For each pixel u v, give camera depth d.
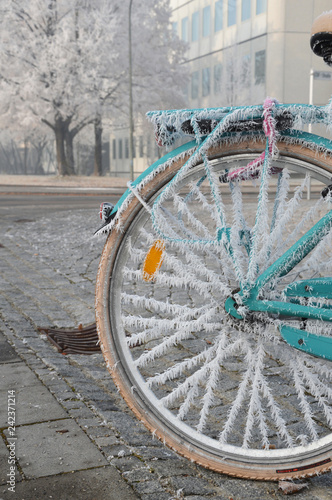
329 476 1.84
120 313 1.77
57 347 3.24
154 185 1.67
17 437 2.06
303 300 1.61
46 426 2.17
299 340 1.60
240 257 1.65
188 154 1.62
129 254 1.73
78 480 1.78
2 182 34.81
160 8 40.91
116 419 2.25
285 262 1.60
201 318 1.70
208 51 47.19
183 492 1.71
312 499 1.69
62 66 35.12
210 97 47.47
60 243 7.38
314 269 1.63
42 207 14.66
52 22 36.38
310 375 1.68
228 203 1.67
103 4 36.00
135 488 1.73
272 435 2.08
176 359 2.96
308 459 1.68
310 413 1.73
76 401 2.43
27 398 2.45
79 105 37.47
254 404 1.75
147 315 3.44
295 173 1.59
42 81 36.62
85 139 57.53
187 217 1.68
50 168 84.88
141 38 38.00
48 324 3.77
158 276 1.71
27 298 4.50
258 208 1.60
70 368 2.88
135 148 60.25
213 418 2.25
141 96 38.34
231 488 1.73
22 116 37.25
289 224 1.63
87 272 5.48
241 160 1.62
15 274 5.46
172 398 1.78
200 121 1.56
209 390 1.76
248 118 1.54
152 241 1.69
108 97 39.28
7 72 36.75
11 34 35.94
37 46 35.91
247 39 41.91
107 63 36.34
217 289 1.68
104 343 1.77
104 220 1.74
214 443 1.77
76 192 23.56
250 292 1.63
